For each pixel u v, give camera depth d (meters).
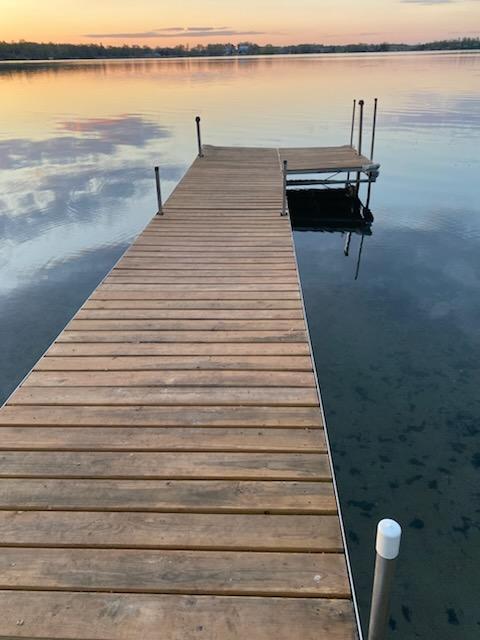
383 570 1.27
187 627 1.54
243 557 1.77
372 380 4.01
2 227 8.08
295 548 1.80
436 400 3.75
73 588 1.67
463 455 3.20
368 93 27.50
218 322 3.51
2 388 3.99
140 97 28.75
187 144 15.08
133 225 8.16
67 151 14.23
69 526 1.91
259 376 2.88
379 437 3.38
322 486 2.09
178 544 1.82
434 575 2.42
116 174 11.46
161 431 2.43
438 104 22.39
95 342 3.27
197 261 4.66
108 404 2.64
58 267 6.59
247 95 28.47
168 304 3.79
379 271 6.39
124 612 1.59
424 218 8.52
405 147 14.12
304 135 16.23
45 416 2.55
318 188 11.14
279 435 2.39
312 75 42.91
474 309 5.27
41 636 1.53
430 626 2.19
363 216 8.78
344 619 1.56
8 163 12.65
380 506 2.83
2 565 1.75
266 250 4.91
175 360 3.05
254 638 1.51
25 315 5.29
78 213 8.75
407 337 4.70
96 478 2.14
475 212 8.70
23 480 2.14
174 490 2.07
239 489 2.07
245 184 7.71
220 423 2.48
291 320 3.53
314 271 6.44
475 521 2.72
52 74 52.47
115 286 4.12
